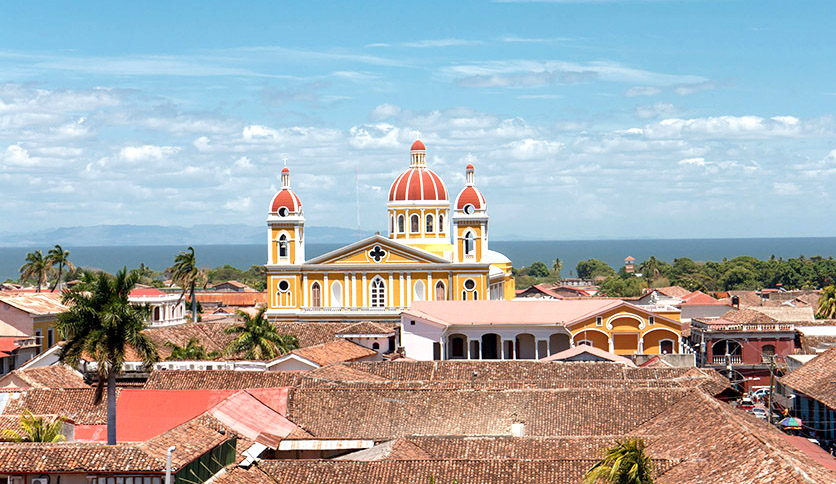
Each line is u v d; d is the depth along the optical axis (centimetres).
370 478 6291
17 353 12156
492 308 14038
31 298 13475
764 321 12950
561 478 6169
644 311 13188
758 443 6000
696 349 12775
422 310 14100
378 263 15450
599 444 6825
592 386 8794
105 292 7525
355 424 7925
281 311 15500
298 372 9425
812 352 11875
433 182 16300
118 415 7938
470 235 15588
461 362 10344
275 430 7606
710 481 5756
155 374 9356
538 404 8062
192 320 16725
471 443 6962
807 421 8606
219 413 7412
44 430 7000
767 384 11881
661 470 6178
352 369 10025
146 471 5750
